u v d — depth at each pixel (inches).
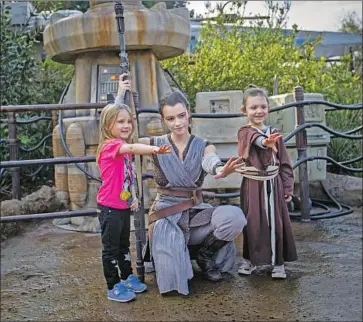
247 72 278.4
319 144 196.5
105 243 106.3
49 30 174.2
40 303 107.5
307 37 388.2
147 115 167.2
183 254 106.6
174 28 169.3
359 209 197.6
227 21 338.6
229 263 116.2
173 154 108.8
